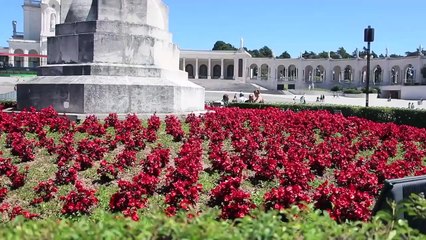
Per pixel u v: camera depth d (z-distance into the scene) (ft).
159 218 16.58
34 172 37.29
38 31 333.83
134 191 30.14
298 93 288.30
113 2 61.46
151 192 32.40
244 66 362.94
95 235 15.33
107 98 56.44
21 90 60.44
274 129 54.19
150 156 37.22
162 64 64.80
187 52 366.22
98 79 57.00
